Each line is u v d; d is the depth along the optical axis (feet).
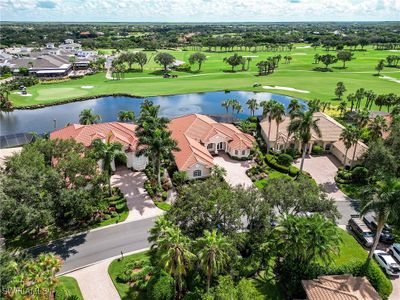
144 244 145.18
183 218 120.98
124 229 155.43
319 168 225.15
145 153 179.42
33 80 480.23
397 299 117.91
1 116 352.08
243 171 217.77
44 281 96.63
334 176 213.46
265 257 128.47
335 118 323.16
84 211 143.33
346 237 152.25
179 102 416.46
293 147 251.60
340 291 107.76
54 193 140.36
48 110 373.40
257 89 467.93
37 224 131.64
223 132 248.73
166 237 106.01
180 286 113.29
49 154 174.60
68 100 400.26
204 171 207.51
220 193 125.59
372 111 331.16
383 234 148.87
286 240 113.91
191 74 590.55
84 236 150.10
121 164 220.64
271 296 117.29
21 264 105.40
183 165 202.59
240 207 126.72
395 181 116.37
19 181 133.39
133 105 398.01
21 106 371.76
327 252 109.29
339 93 401.70
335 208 131.75
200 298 110.63
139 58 615.98
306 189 135.74
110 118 348.59
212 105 404.57
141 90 457.27
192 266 113.70
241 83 507.30
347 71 602.03
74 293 117.08
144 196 184.24
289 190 133.18
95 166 159.22
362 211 118.01
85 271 128.88
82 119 267.39
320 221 114.32
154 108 203.51
